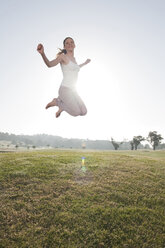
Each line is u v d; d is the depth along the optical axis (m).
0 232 4.86
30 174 8.32
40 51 2.73
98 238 4.84
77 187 7.39
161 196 7.32
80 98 3.52
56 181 7.79
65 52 3.55
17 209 5.82
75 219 5.48
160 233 5.26
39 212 5.74
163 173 10.40
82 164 10.67
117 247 4.59
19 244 4.52
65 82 3.39
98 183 7.92
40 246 4.48
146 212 6.07
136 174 9.59
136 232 5.17
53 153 15.38
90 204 6.23
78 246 4.55
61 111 3.51
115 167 10.62
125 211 5.98
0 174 8.17
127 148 169.88
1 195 6.49
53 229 5.06
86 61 4.50
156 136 85.56
